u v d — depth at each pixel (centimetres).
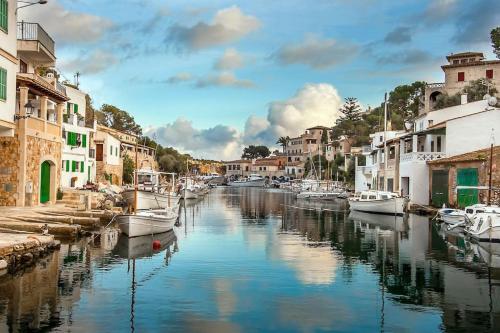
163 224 3447
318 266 2348
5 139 3431
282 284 1980
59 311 1559
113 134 8375
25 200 3528
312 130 19238
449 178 4938
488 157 4322
